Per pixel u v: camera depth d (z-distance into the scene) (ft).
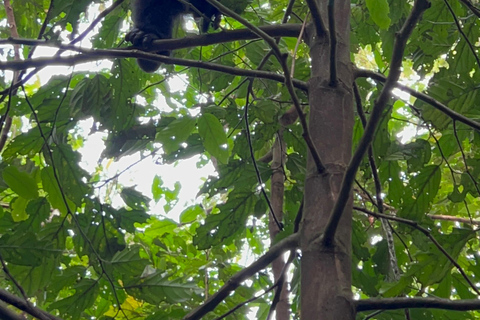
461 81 9.27
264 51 11.27
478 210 14.82
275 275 10.79
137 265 9.29
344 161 7.12
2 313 6.08
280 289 7.96
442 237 8.31
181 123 7.67
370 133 5.71
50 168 9.17
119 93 9.82
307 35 8.62
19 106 9.85
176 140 7.67
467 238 8.31
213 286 14.55
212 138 7.70
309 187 6.96
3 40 7.48
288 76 6.72
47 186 9.14
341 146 7.21
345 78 7.75
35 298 11.75
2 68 7.52
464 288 8.67
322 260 6.29
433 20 10.66
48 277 9.55
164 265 13.48
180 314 8.92
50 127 9.78
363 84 11.14
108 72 12.62
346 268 6.34
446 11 10.57
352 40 12.36
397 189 9.81
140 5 11.46
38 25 13.43
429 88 9.35
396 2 9.90
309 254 6.41
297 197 10.25
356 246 9.41
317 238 6.47
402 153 9.54
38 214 9.56
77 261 14.39
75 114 9.71
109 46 10.61
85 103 9.73
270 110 10.00
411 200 9.25
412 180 9.30
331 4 6.55
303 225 6.77
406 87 7.99
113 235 9.95
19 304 6.52
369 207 13.48
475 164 9.59
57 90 10.02
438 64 16.07
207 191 10.21
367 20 11.34
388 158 9.49
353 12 11.76
